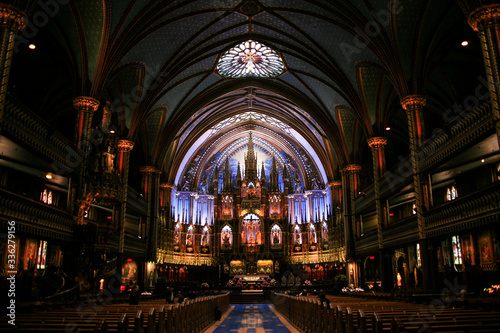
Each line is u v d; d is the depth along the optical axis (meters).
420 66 20.27
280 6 23.38
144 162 31.17
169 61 25.23
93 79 19.12
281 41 26.88
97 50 18.92
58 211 16.08
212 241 40.94
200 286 36.25
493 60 12.61
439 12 18.75
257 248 40.88
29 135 14.80
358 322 7.64
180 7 21.61
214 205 42.00
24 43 20.19
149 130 30.89
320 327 10.59
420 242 18.61
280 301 22.36
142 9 19.89
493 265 19.52
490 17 12.90
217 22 24.62
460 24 19.53
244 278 38.09
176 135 34.19
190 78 29.30
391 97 25.38
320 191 41.25
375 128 25.64
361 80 24.94
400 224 21.47
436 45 20.42
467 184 23.23
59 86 25.00
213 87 32.56
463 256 22.58
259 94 35.72
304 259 39.47
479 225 14.36
